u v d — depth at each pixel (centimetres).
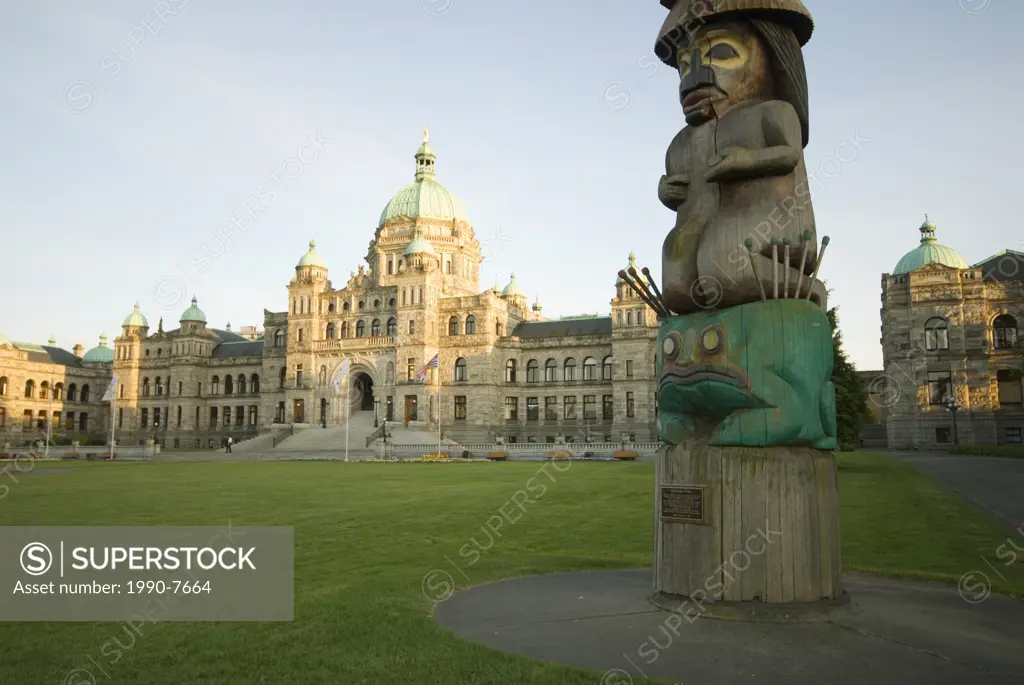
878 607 1164
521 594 1338
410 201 11325
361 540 2170
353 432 9719
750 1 1154
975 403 7306
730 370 1101
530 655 962
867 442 8612
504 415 10256
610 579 1480
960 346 7412
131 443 13088
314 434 9762
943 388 7444
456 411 9994
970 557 1830
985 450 5659
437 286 10288
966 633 1022
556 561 1742
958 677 849
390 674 908
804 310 1109
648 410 9294
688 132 1231
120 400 13300
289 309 10919
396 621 1149
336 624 1145
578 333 10256
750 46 1182
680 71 1233
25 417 12838
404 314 10012
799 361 1092
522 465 6088
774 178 1138
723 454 1112
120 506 3109
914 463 4859
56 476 5047
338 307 10825
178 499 3403
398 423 9569
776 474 1089
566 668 895
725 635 1009
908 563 1744
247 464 6750
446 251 11175
